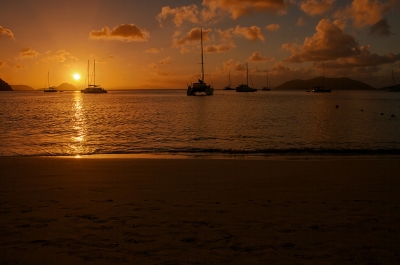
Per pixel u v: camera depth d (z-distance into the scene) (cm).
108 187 846
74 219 605
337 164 1173
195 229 560
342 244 504
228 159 1342
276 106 5969
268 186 858
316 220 605
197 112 4531
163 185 869
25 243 502
